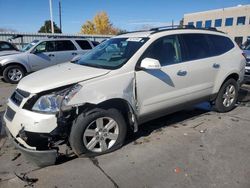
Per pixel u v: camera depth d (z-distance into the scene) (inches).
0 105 265.7
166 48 175.2
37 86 137.3
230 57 215.8
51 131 132.0
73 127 141.0
